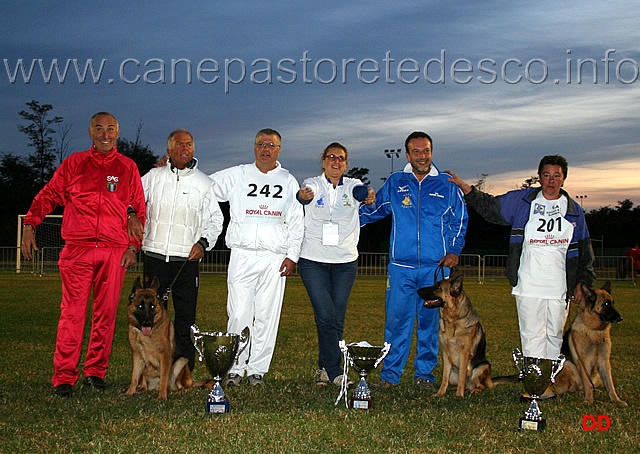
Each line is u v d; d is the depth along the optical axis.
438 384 7.12
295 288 20.14
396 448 4.49
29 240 6.27
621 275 28.72
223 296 16.70
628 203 54.94
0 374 7.00
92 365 6.46
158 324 5.99
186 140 6.45
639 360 8.45
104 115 6.32
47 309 13.31
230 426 4.98
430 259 6.74
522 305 6.36
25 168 53.47
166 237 6.54
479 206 6.56
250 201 6.66
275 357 8.38
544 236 6.28
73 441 4.55
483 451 4.47
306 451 4.40
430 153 6.67
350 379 7.05
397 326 6.83
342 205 6.75
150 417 5.23
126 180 6.43
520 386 6.99
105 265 6.35
